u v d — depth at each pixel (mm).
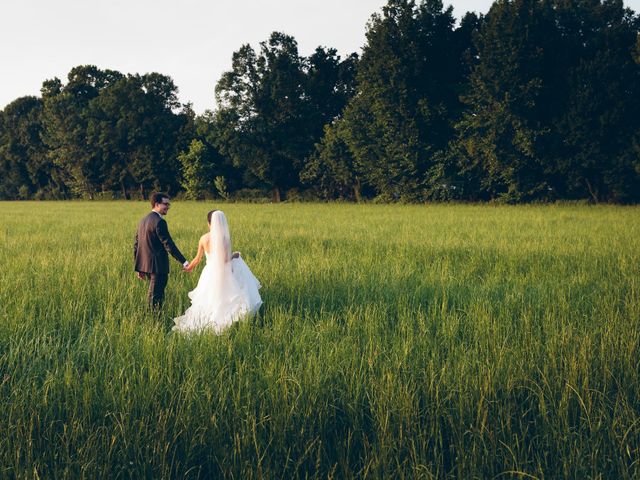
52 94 89625
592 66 39750
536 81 40375
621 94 38656
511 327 5750
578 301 6992
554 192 43344
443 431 3646
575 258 11086
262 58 61750
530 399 3947
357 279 8602
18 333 5543
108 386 4000
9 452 3225
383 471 3135
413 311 6703
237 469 3191
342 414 3822
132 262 10617
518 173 42875
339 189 60031
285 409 3604
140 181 75000
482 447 3352
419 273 9500
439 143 49500
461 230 18406
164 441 3332
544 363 4453
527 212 30328
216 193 67812
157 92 79000
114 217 29688
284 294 7785
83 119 80875
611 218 23578
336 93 65125
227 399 3812
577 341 4941
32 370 4535
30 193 90062
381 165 51062
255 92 61500
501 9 42312
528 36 40938
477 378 4074
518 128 41406
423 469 3141
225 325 6273
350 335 5477
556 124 40594
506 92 40906
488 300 7016
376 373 4273
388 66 47969
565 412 3654
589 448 3332
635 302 6738
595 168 40438
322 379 4070
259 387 3996
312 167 58688
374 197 57125
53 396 3895
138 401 3801
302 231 18109
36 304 6914
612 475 3199
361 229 19453
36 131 88750
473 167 45000
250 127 61406
